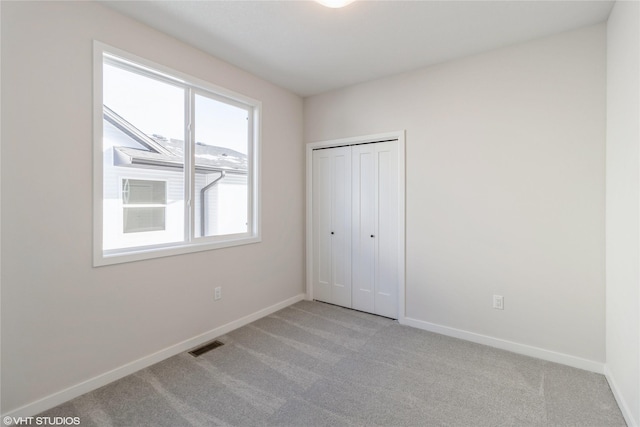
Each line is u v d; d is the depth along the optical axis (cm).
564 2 193
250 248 307
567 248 227
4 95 160
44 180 175
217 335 273
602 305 216
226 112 289
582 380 207
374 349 252
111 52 201
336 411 177
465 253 269
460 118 269
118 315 208
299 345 258
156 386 200
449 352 247
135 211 226
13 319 165
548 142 233
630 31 167
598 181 216
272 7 200
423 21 214
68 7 182
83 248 191
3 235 162
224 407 180
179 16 210
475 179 263
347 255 349
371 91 319
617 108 189
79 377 190
